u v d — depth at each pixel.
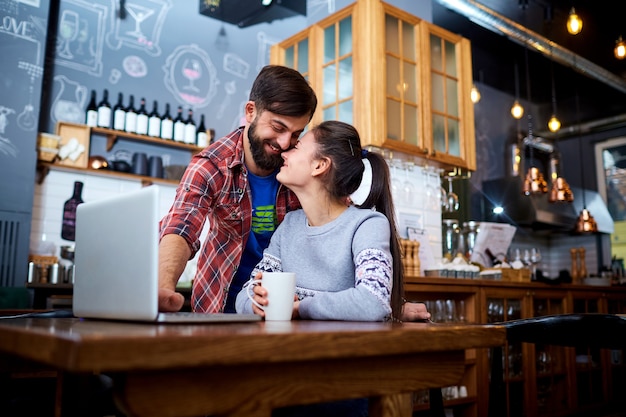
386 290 1.27
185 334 0.69
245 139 1.77
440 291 3.23
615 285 4.97
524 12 5.11
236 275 1.82
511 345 3.60
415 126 3.65
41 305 3.26
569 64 5.64
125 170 3.75
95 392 2.10
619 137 6.80
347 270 1.41
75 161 3.59
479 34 5.45
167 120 3.97
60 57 3.78
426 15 4.64
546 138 7.00
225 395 0.73
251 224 1.80
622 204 6.69
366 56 3.43
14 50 3.42
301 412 1.25
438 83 3.87
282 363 0.79
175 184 3.97
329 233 1.45
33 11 3.51
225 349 0.68
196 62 4.34
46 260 3.41
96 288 1.10
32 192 3.36
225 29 4.54
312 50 3.81
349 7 3.57
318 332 0.77
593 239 6.47
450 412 3.40
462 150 3.93
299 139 1.56
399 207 3.87
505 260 4.14
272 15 4.62
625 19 5.24
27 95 3.43
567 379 4.01
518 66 6.07
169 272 1.39
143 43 4.12
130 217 0.99
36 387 2.20
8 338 0.78
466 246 4.18
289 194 1.84
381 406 0.90
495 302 3.55
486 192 5.89
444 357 0.99
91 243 1.13
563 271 4.56
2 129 3.32
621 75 5.90
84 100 3.83
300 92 1.61
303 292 1.45
